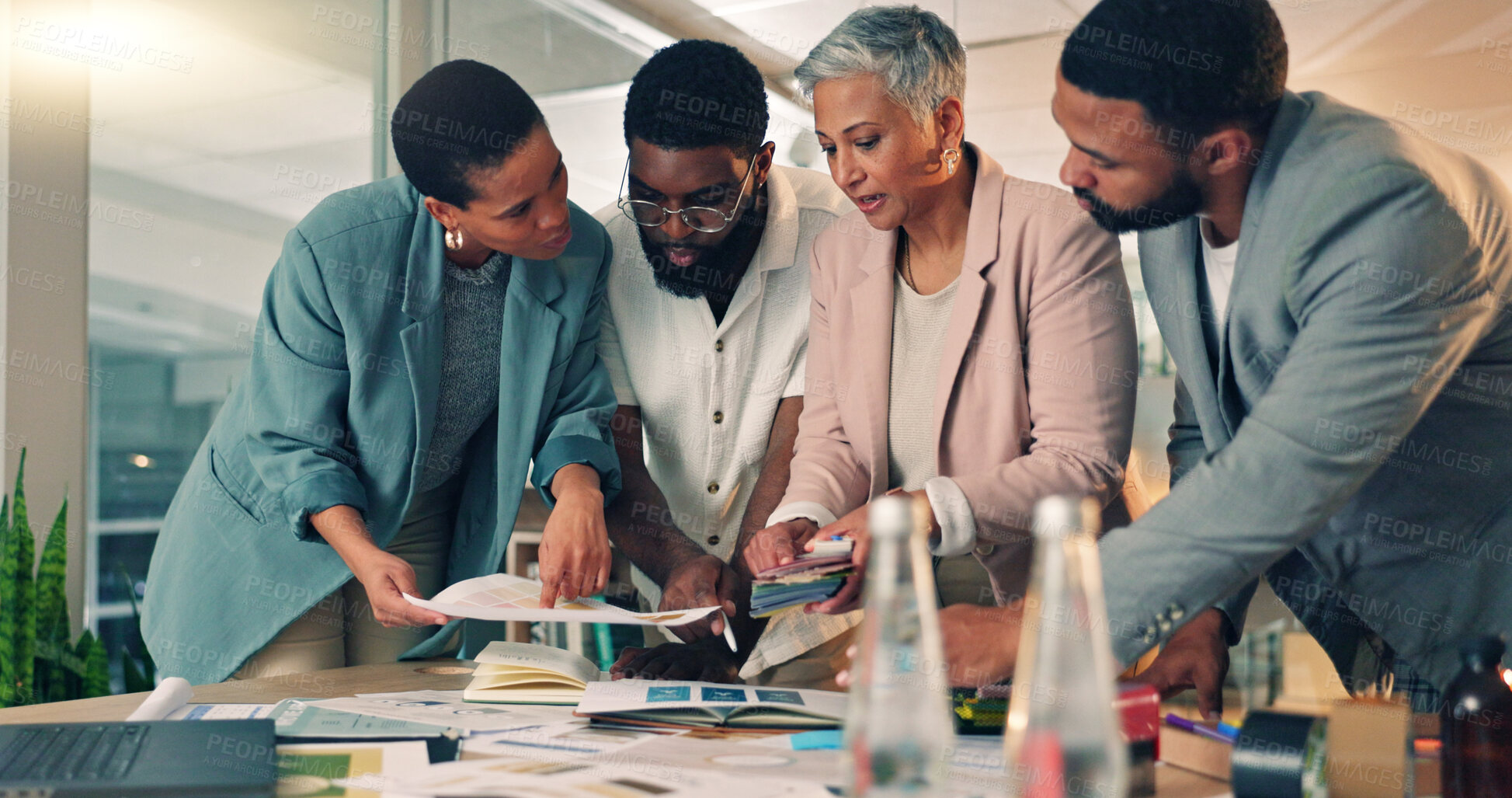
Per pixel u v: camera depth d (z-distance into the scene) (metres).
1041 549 0.53
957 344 1.43
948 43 1.36
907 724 0.53
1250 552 0.94
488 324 1.59
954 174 1.45
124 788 0.70
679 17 3.55
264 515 1.49
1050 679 0.52
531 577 2.51
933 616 0.54
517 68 3.23
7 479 2.00
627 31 3.54
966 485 1.26
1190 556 0.94
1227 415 1.23
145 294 2.27
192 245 2.36
